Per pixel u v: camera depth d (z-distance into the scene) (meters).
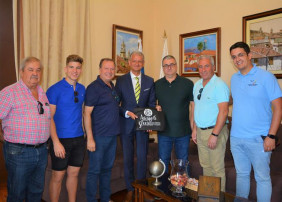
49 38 3.38
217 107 2.27
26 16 3.12
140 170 2.64
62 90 2.16
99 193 2.59
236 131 2.13
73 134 2.21
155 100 2.73
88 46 3.73
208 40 3.89
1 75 3.24
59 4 3.44
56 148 2.09
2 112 1.78
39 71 1.92
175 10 4.39
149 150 3.46
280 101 1.94
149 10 4.69
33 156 1.90
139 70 2.64
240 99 2.10
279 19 3.12
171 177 2.00
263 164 2.02
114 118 2.38
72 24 3.60
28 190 2.06
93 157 2.35
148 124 2.50
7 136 1.85
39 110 1.90
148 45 4.70
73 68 2.15
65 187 2.52
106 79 2.34
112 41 4.11
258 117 2.01
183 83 2.61
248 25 3.42
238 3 3.55
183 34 4.24
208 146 2.25
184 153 2.63
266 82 1.97
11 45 3.30
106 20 4.05
